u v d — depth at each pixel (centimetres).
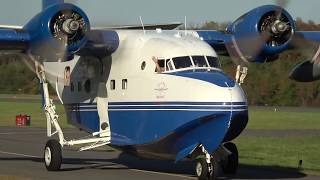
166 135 2962
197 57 2978
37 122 9269
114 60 3347
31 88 15988
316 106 12781
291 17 3409
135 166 3625
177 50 3012
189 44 3059
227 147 3247
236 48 3462
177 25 3584
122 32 3366
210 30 3556
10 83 16050
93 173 3244
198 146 2906
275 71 12406
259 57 3491
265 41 3391
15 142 5644
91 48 3300
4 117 10262
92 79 3500
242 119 2755
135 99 3180
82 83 3584
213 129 2792
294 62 11838
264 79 12594
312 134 7206
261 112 11369
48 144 3341
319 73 3706
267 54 3462
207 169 2870
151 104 3056
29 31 3197
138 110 3155
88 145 3691
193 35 3406
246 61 3525
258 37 3369
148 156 3234
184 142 2947
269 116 10556
